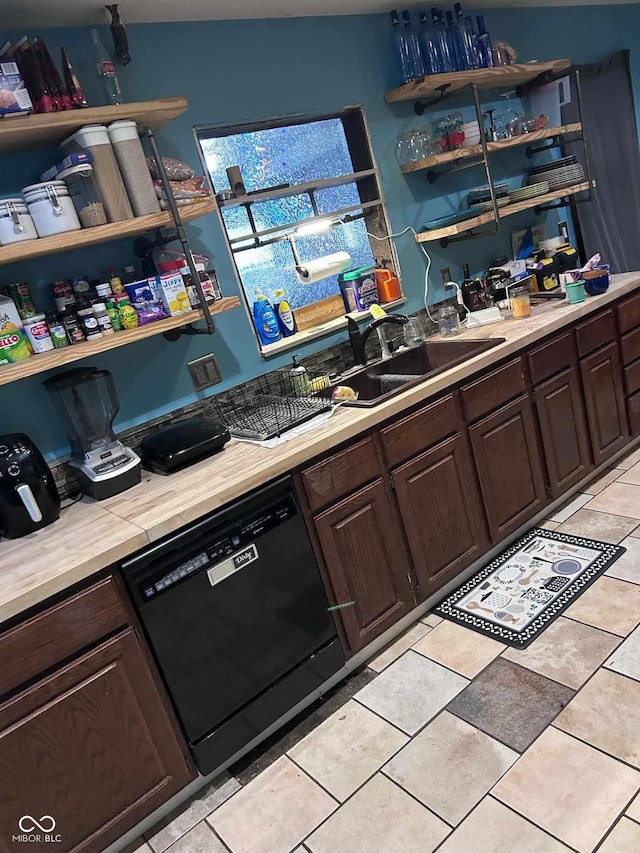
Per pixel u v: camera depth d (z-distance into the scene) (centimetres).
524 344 246
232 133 238
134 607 162
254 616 183
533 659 197
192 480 189
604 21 366
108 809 163
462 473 233
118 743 162
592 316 276
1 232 169
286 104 245
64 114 171
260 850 160
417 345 280
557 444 267
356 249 283
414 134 280
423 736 181
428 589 229
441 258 301
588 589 222
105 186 180
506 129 306
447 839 150
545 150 340
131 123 183
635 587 216
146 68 211
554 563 241
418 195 289
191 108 222
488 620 220
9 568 158
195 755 176
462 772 166
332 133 269
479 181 312
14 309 177
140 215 187
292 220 261
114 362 212
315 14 246
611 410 290
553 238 340
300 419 210
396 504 216
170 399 225
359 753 181
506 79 297
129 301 194
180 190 197
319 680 202
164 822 177
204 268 219
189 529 169
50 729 150
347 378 254
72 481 205
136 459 200
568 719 172
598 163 365
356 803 166
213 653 176
